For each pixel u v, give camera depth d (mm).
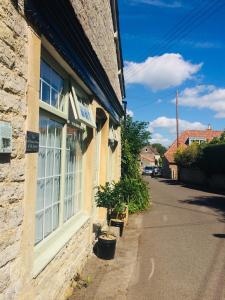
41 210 4906
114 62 12758
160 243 9625
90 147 7738
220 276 7039
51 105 5133
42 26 4102
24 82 3727
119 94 15555
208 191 27328
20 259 3725
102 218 9812
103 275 6781
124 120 18766
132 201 15375
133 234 10711
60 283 5352
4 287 3357
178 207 17406
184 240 10062
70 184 6633
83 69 6363
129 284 6418
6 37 3301
